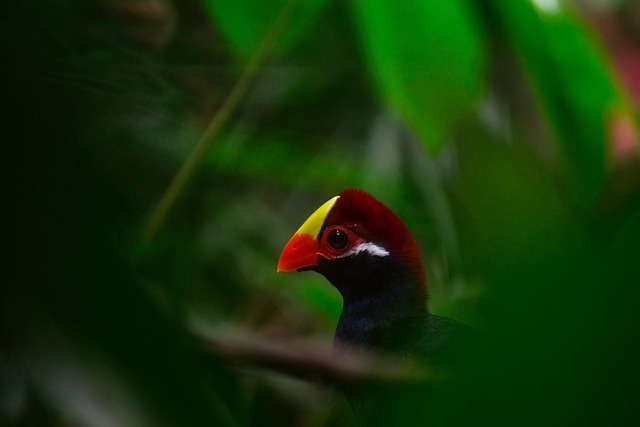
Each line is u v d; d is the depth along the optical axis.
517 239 4.27
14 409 4.30
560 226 4.30
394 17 4.37
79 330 3.05
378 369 3.00
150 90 4.47
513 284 2.94
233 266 4.55
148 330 3.04
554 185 4.39
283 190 4.64
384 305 4.45
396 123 4.56
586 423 2.74
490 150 4.41
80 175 3.17
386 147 4.55
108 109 4.41
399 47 4.37
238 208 4.57
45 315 3.05
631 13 4.64
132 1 4.49
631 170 4.41
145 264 4.42
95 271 3.05
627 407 2.72
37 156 3.13
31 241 3.04
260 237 4.57
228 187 4.59
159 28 4.52
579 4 4.64
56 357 3.03
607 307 2.69
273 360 2.93
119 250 3.12
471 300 4.45
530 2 4.37
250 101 4.56
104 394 3.04
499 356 2.77
